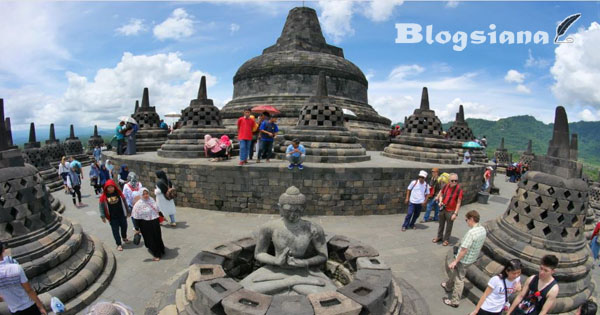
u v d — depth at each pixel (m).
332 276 6.80
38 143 20.19
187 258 8.37
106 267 7.44
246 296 4.70
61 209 12.14
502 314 5.50
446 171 14.13
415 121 18.70
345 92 28.47
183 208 13.16
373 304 4.68
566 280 6.33
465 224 11.91
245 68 29.33
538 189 6.78
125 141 19.77
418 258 8.70
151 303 6.05
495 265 6.80
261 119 14.73
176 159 15.21
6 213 6.09
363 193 12.52
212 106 18.06
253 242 6.73
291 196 5.64
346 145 14.96
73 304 6.05
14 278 4.58
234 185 12.55
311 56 27.77
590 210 13.22
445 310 6.34
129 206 9.86
